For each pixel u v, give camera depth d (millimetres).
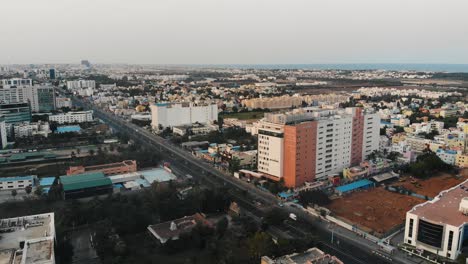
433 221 160500
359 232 181625
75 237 175875
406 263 156250
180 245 163000
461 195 193750
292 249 149500
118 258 150375
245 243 166125
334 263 121062
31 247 119438
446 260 155500
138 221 178875
